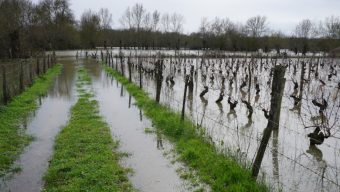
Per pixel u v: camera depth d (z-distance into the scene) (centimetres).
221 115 1627
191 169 904
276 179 889
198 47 8075
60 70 3675
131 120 1428
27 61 3634
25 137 1172
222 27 8781
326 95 2297
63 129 1269
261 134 1282
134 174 877
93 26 8500
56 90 2261
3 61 3828
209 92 2353
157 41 8512
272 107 755
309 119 1564
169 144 1116
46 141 1148
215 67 4484
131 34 8769
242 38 7406
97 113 1558
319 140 1145
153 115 1472
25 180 841
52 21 7988
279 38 8381
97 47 8706
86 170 871
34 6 7950
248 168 856
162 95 2112
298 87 2586
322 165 1002
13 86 1898
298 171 948
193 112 1661
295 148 1146
